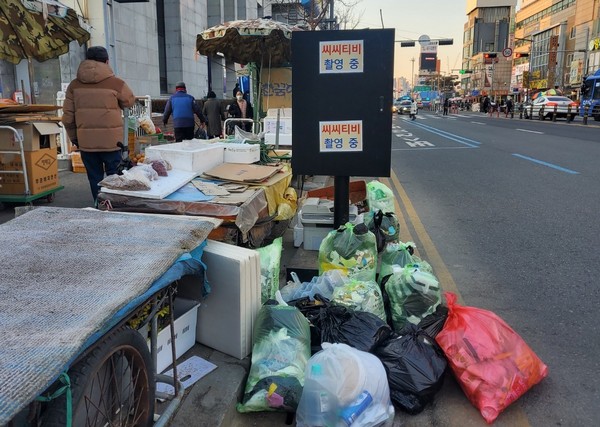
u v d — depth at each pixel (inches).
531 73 3193.9
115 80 227.5
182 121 444.8
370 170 177.9
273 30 265.9
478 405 113.1
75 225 114.4
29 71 455.2
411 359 114.6
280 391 108.2
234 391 111.7
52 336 67.4
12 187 265.7
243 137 282.5
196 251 112.3
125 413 88.8
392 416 107.8
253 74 354.6
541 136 839.7
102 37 513.0
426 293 138.6
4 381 58.6
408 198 342.3
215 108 537.6
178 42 787.4
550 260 210.7
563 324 154.3
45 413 69.7
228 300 123.4
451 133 957.8
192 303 128.8
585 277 191.2
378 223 187.3
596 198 328.2
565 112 1434.5
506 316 159.8
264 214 184.5
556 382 124.6
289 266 178.5
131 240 104.7
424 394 111.6
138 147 379.2
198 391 111.2
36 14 263.1
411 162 534.6
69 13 289.1
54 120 286.0
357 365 105.2
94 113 222.5
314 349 125.7
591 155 555.8
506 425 109.7
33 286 82.6
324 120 176.2
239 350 123.8
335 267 160.1
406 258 165.5
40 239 104.3
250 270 124.7
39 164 271.3
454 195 350.0
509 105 1955.0
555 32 2923.2
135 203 158.7
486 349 116.3
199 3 883.4
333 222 192.7
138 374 89.6
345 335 120.8
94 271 88.9
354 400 102.0
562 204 313.1
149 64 675.4
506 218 282.0
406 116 2084.2
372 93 172.9
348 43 170.9
